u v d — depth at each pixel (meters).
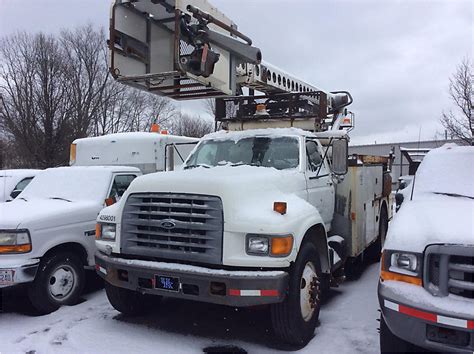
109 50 5.26
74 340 4.33
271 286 3.70
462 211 3.59
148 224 4.17
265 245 3.80
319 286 4.54
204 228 3.91
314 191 5.34
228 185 3.99
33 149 26.66
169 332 4.56
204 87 5.53
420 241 3.21
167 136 9.21
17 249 4.89
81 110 29.78
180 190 4.09
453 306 2.93
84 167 7.03
